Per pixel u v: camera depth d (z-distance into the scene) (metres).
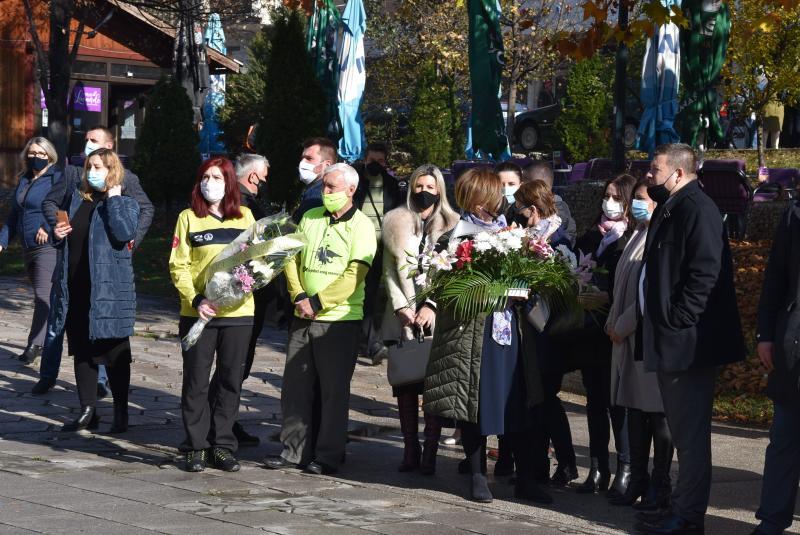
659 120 15.02
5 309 16.03
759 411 10.08
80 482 7.30
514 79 34.44
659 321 6.33
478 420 7.06
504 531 6.36
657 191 6.45
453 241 7.37
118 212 8.85
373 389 11.41
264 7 26.91
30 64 31.97
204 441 7.85
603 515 7.01
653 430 7.02
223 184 7.95
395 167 34.62
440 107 34.28
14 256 22.05
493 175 7.68
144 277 19.31
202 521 6.30
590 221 14.88
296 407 8.06
